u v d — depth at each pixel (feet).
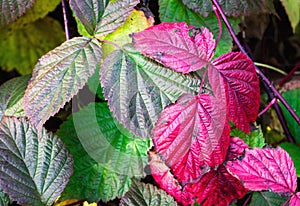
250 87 1.08
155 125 1.03
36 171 1.08
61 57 1.03
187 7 1.23
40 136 1.09
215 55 1.22
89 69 1.02
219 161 1.07
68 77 1.02
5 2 1.18
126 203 1.09
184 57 1.04
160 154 1.04
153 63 1.04
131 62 1.03
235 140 1.14
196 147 1.05
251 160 1.14
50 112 1.01
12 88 1.18
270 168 1.14
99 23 1.06
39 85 1.02
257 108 1.10
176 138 1.04
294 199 1.13
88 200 1.15
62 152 1.10
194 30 1.06
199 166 1.06
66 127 1.18
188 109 1.04
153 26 1.07
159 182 1.14
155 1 1.23
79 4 1.05
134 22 1.11
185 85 1.04
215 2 1.19
